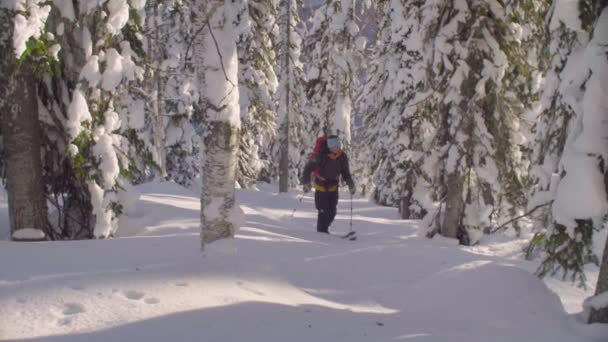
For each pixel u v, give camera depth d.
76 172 5.78
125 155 6.36
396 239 7.72
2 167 5.93
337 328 3.10
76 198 6.34
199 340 2.69
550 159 5.50
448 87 7.87
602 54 3.61
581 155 3.62
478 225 8.13
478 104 7.82
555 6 4.14
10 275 3.51
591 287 5.13
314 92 20.31
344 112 19.31
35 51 5.08
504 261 5.70
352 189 8.04
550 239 3.98
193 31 4.63
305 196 17.28
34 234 5.40
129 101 6.80
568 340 3.21
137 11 6.38
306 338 2.87
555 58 5.78
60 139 6.11
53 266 3.83
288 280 4.20
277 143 24.88
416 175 12.95
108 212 5.98
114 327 2.75
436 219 8.55
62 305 2.98
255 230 6.24
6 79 5.17
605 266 3.45
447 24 7.84
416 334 3.12
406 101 13.41
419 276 4.70
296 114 21.69
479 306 3.74
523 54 8.32
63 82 5.98
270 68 18.89
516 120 8.27
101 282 3.40
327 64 19.64
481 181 8.20
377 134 17.06
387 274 4.75
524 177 8.34
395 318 3.51
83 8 5.73
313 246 5.54
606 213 3.58
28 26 4.86
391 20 14.23
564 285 5.16
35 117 5.43
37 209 5.48
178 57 16.91
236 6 4.77
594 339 3.25
